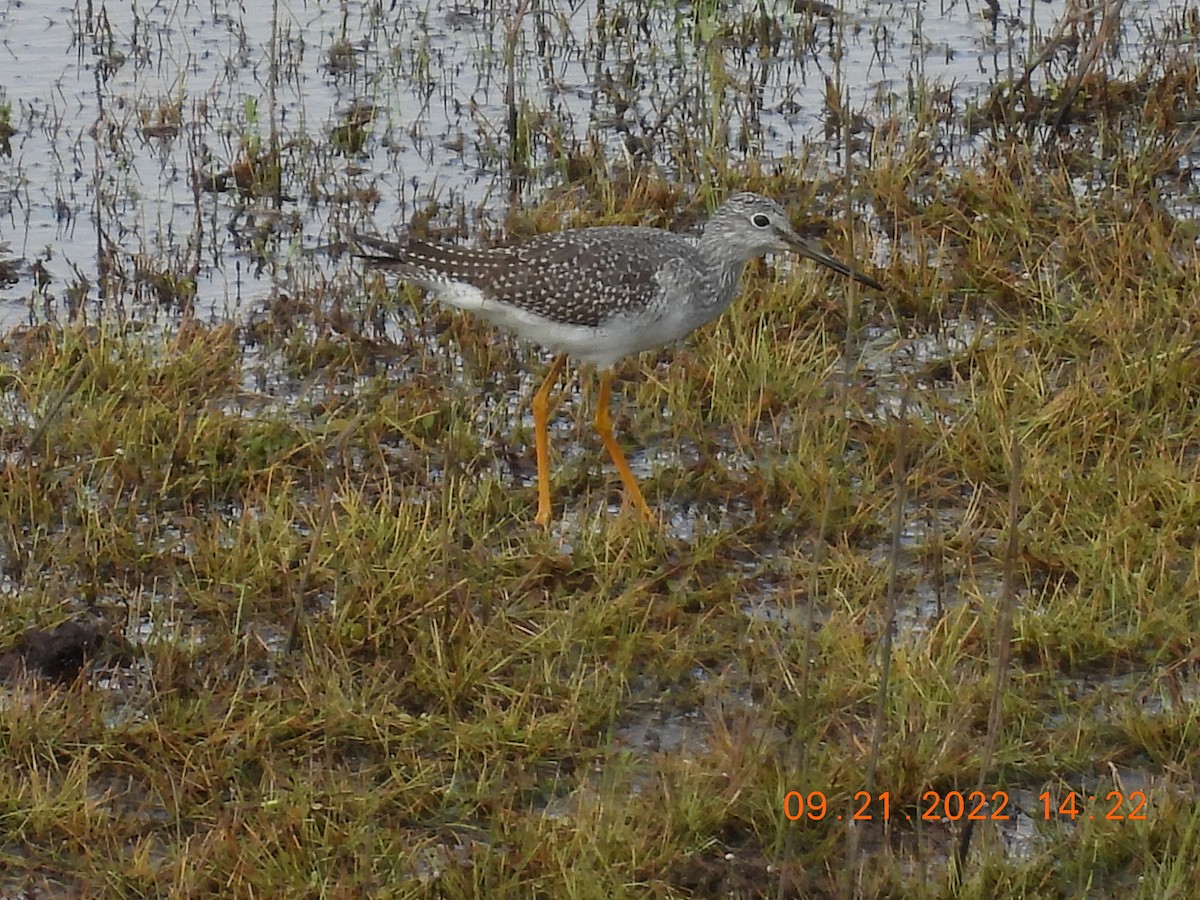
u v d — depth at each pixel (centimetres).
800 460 1333
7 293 1630
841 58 2025
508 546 1269
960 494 1323
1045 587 1195
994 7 2178
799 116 1952
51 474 1323
